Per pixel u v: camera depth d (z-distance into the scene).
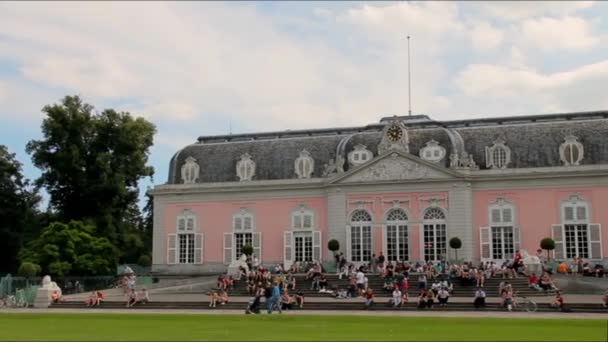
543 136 67.12
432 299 46.25
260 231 72.50
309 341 24.86
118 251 77.75
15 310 48.91
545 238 63.22
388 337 26.25
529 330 28.91
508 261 62.12
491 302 46.72
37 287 56.25
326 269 66.88
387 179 67.94
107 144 81.19
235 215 73.50
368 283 57.25
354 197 68.94
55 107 78.88
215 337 26.67
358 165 68.56
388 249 67.69
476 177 66.56
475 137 69.00
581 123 66.88
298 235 71.38
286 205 72.06
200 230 74.31
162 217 75.56
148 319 37.44
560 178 64.81
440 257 66.19
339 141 73.12
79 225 72.12
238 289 57.19
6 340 26.05
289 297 47.47
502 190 66.19
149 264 85.94
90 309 49.72
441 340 24.89
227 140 78.19
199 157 76.50
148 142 84.94
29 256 69.56
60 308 51.41
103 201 80.56
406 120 75.50
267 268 71.62
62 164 77.62
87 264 68.94
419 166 67.31
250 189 73.06
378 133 71.31
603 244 63.31
